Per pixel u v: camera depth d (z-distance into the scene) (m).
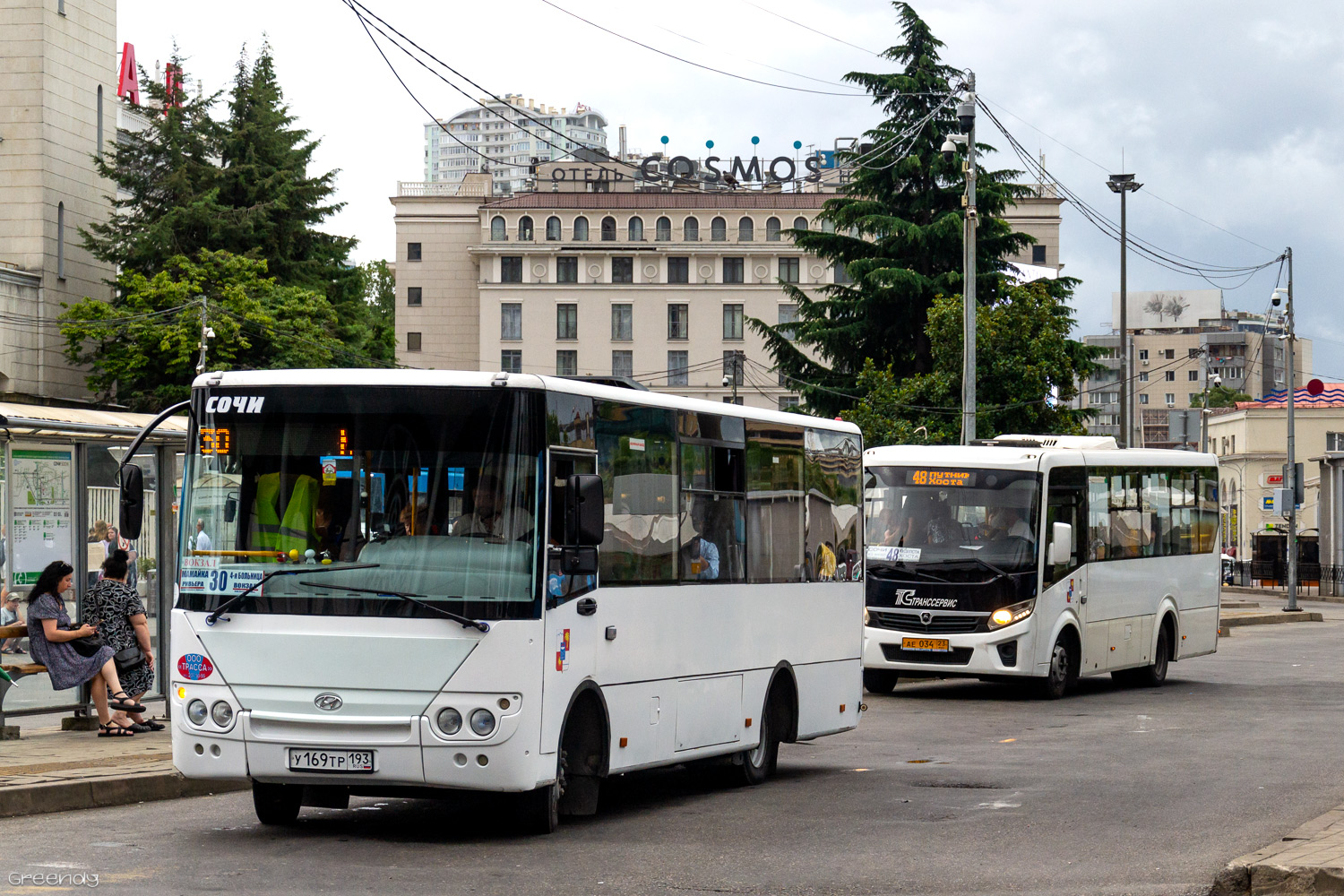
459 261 112.38
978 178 43.78
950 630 21.98
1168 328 178.12
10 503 15.21
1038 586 21.98
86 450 16.05
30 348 63.62
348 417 10.24
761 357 108.62
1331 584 66.25
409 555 10.04
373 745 9.84
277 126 67.94
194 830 10.66
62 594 15.22
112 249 63.81
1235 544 94.75
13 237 64.19
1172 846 10.25
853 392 44.12
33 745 14.12
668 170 111.81
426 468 10.12
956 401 40.47
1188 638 26.36
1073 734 17.69
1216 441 100.50
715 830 10.98
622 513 11.40
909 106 44.41
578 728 10.83
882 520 22.58
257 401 10.36
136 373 59.62
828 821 11.41
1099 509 23.61
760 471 13.92
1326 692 23.91
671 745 12.13
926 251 43.66
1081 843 10.36
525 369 109.50
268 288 62.03
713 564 12.93
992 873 9.30
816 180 109.00
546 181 115.31
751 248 108.62
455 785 9.83
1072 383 41.59
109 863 9.18
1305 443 91.56
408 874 9.01
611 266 109.44
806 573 14.85
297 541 10.15
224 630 10.11
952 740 17.30
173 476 17.17
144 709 15.22
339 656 9.91
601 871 9.24
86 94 67.38
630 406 11.58
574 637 10.52
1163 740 16.89
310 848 9.93
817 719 15.05
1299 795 12.61
